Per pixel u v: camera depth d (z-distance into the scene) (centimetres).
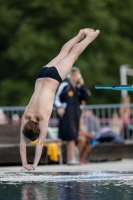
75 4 5781
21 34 5575
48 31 5666
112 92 6012
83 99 2439
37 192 1314
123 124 2866
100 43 5962
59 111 2397
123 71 5103
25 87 5534
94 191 1315
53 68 1789
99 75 5759
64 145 2480
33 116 1716
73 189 1354
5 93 5512
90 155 2497
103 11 5941
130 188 1359
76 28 5731
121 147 2506
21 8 5803
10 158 2362
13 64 5681
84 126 2798
